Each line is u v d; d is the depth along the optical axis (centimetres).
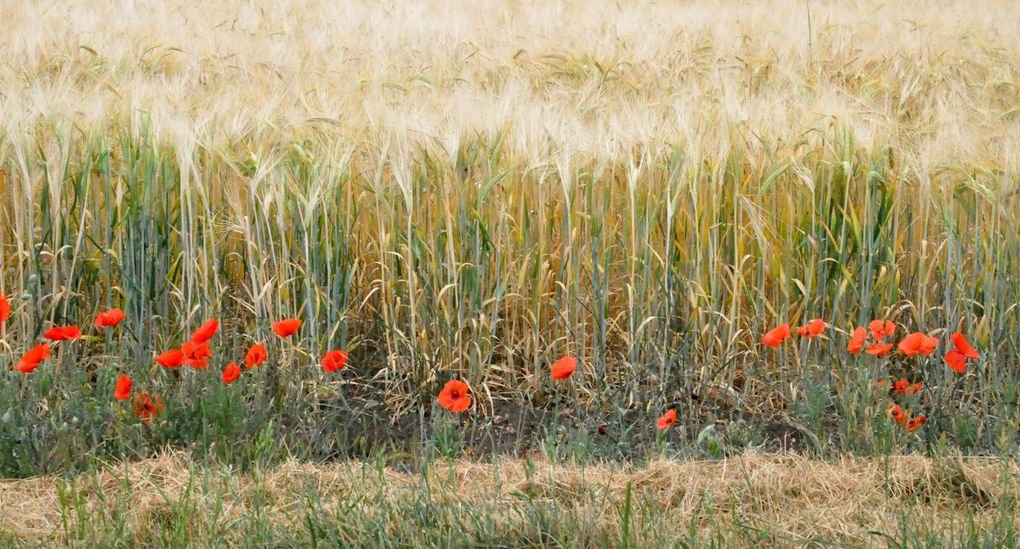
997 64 1093
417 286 531
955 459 406
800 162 533
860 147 534
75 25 1142
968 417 482
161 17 1226
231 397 423
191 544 331
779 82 941
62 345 504
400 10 1372
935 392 511
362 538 328
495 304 515
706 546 329
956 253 527
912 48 1142
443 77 960
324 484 390
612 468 413
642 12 1384
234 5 1371
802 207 543
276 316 528
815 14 1399
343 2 1403
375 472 405
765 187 507
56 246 512
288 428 455
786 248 542
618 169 542
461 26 1253
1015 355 526
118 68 914
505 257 539
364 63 1032
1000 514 350
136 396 437
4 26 1097
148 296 520
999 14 1398
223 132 526
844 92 884
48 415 450
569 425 480
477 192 529
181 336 519
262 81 861
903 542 321
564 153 516
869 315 528
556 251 551
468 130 526
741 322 552
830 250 537
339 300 524
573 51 1074
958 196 519
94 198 543
